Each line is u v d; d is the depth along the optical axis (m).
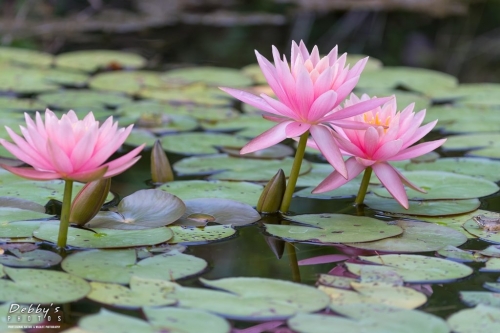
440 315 2.52
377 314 2.51
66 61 4.18
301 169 2.92
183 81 3.79
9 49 4.37
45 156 2.59
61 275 2.56
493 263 2.62
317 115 2.66
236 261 2.62
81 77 3.80
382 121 2.73
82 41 5.20
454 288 2.57
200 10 6.66
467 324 2.50
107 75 3.84
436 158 2.99
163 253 2.63
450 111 3.29
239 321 2.51
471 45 5.68
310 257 2.64
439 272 2.60
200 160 2.97
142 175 2.90
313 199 2.82
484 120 3.22
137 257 2.62
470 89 3.71
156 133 3.12
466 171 2.92
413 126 2.71
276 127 2.69
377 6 6.56
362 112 2.67
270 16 6.44
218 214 2.74
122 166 2.62
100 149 2.60
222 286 2.55
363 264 2.62
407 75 4.03
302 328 2.48
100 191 2.67
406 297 2.54
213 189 2.83
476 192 2.82
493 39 5.87
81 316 2.51
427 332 2.48
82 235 2.65
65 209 2.62
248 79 3.88
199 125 3.18
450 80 3.94
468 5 6.53
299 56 2.67
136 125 3.16
